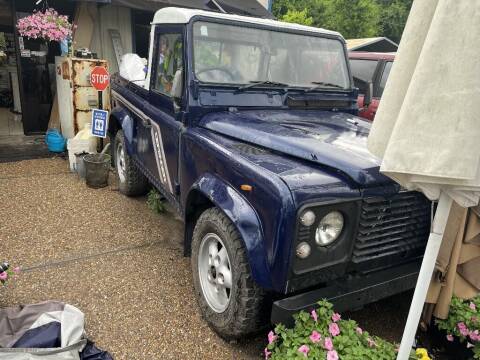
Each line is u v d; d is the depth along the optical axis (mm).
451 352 2723
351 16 24172
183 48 3123
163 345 2617
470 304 2705
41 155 6562
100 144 6117
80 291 3098
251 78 3322
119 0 7406
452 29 1434
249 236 2197
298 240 2039
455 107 1452
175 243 3971
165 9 3521
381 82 6012
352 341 2156
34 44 7617
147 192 5121
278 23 3516
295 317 2150
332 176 2219
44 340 2270
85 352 2377
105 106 6684
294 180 2107
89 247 3785
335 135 2729
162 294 3129
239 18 3328
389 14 28516
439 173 1496
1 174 5617
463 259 2541
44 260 3504
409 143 1551
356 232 2215
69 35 6793
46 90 7895
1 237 3857
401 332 2906
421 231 2539
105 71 5684
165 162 3525
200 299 2830
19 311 2553
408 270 2502
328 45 3746
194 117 3080
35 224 4184
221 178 2576
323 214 2082
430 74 1486
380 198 2232
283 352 2150
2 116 8734
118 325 2762
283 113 3256
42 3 7566
